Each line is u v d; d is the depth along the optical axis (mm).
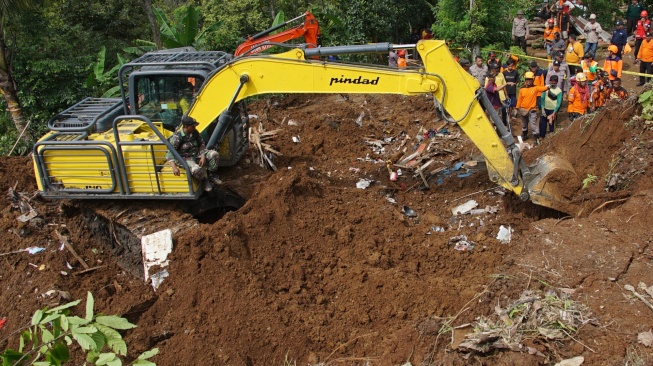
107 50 21453
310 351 6590
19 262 8547
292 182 8977
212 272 7418
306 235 8445
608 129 9984
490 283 6926
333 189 9938
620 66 14789
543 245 7410
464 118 8328
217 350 6625
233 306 7035
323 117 14180
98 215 8812
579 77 12227
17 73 17203
